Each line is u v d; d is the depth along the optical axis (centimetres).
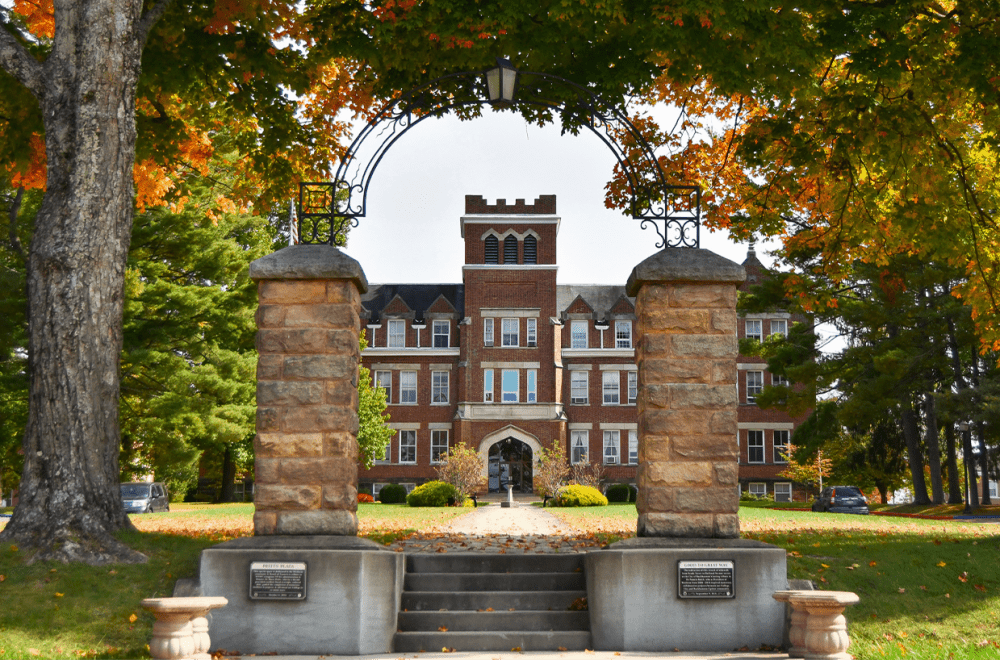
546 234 5259
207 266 3034
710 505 929
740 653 871
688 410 940
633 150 1689
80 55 1146
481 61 1417
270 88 1595
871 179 1540
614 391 5303
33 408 1080
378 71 1539
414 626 937
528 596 980
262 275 934
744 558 902
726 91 1333
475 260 5231
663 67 1434
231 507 3641
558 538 1416
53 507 1034
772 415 5294
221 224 3130
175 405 2889
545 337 5172
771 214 1672
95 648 813
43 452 1061
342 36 1421
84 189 1122
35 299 1105
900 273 2875
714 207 1708
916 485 3922
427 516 2409
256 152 1738
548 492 3791
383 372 5316
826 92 1473
